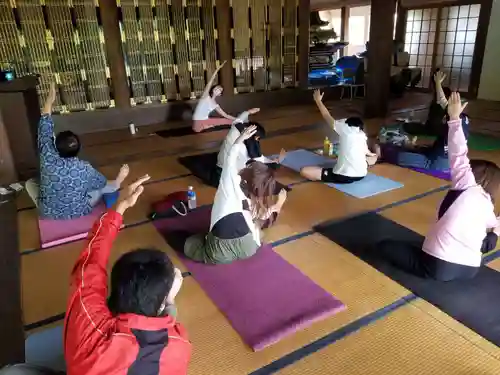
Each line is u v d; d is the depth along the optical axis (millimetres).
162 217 3115
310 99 8180
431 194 3412
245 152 3477
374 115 6758
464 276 2123
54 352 1791
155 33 6414
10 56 5539
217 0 6730
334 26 14625
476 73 8133
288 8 7449
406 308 2062
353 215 3064
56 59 5820
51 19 5641
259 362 1748
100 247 1294
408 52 9703
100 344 1052
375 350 1806
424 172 3934
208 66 7020
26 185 3244
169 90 6809
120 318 1092
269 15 7305
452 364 1724
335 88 8469
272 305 2084
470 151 4535
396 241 2412
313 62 10664
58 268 2502
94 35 5973
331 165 4195
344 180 3637
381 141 4691
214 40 6930
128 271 1141
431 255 2145
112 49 6145
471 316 1993
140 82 6535
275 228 2895
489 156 4348
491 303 2080
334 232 2814
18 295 2244
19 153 4027
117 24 6086
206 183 3869
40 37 5641
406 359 1755
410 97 8484
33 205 3467
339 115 6895
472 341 1844
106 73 6207
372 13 6402
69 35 5809
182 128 6281
